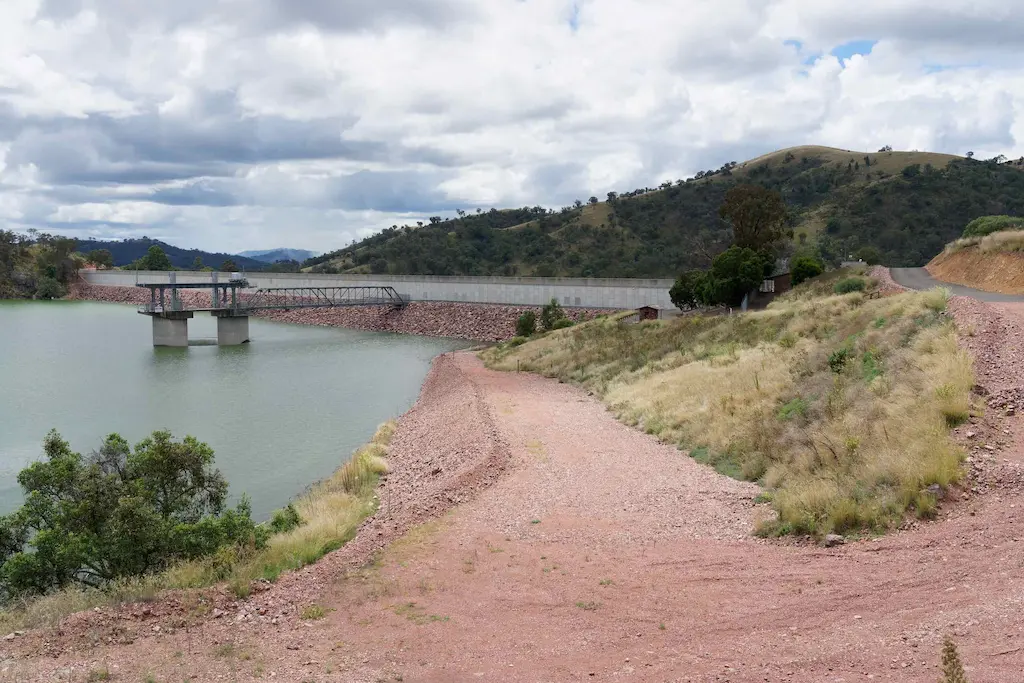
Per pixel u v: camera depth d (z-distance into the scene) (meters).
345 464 34.72
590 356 59.22
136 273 198.25
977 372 22.44
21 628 14.02
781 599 13.30
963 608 11.62
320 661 12.15
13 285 198.75
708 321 58.38
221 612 14.32
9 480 37.41
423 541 18.62
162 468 20.83
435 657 12.13
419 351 97.25
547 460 27.91
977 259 50.88
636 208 198.50
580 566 16.22
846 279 56.59
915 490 16.73
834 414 24.30
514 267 174.12
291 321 148.00
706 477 24.12
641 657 11.56
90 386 67.88
